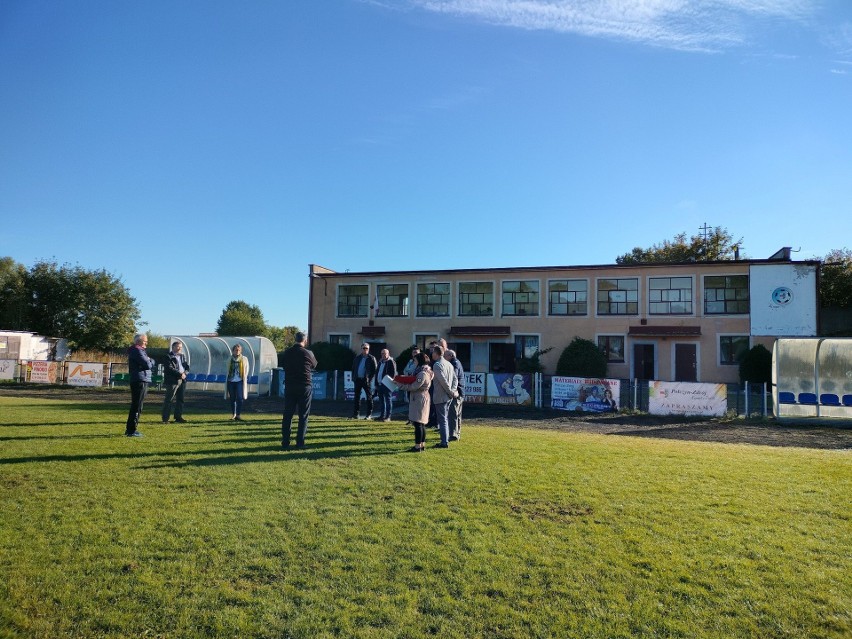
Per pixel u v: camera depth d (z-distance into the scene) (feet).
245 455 29.66
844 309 122.21
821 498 22.61
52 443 31.50
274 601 13.50
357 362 51.72
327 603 13.46
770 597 14.02
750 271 100.32
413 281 120.78
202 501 20.84
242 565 15.38
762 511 20.74
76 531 17.43
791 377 57.67
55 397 70.33
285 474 25.35
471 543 17.17
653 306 105.60
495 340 114.52
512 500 21.79
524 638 12.19
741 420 57.36
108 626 12.35
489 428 47.91
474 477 25.48
